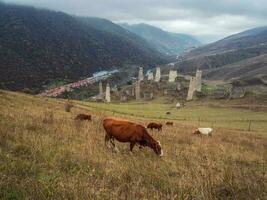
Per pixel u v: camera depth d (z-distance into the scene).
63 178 9.31
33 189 7.60
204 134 39.16
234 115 101.31
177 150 17.84
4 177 8.27
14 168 9.40
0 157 10.27
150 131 29.80
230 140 33.25
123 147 17.64
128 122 16.69
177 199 8.11
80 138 17.30
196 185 8.84
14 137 13.66
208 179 9.45
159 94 171.12
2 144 12.24
